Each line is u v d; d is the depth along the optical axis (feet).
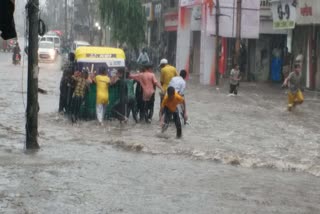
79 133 48.19
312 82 95.04
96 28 227.61
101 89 53.36
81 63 57.47
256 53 115.75
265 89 96.22
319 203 28.86
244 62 114.42
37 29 40.22
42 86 89.66
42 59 168.14
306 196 30.17
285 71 103.65
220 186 31.76
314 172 36.17
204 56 102.01
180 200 28.58
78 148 41.50
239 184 32.40
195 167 36.58
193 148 42.68
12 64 151.74
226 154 40.63
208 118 59.72
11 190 29.14
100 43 180.34
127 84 55.21
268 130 53.06
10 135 46.03
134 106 55.62
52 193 28.94
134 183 31.81
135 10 142.00
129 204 27.58
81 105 54.03
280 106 72.08
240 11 98.73
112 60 58.23
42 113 59.31
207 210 26.94
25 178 31.81
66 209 26.30
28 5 39.70
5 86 86.84
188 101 75.20
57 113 59.52
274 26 103.09
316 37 94.32
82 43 160.66
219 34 98.84
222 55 118.62
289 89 67.10
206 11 99.35
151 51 151.64
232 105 71.87
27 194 28.55
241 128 53.78
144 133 49.26
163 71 58.18
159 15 160.76
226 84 104.47
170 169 35.65
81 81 53.83
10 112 59.26
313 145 45.85
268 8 111.55
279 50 114.73
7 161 36.17
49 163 36.01
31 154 38.70
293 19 93.76
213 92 88.48
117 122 55.11
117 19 141.69
